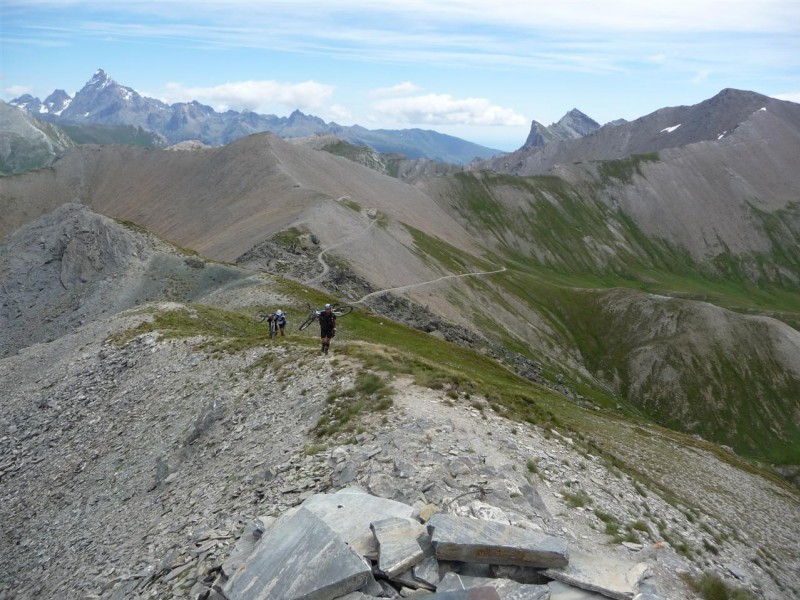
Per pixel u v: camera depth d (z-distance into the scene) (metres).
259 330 62.19
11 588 26.00
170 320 55.72
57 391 45.50
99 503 29.53
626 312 195.00
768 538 39.94
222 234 173.25
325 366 31.70
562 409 69.31
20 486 35.62
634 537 17.58
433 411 24.80
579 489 20.89
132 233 111.56
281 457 22.80
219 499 21.39
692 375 172.25
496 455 20.95
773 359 175.00
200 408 33.94
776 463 143.38
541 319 189.38
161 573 16.62
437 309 146.50
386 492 17.00
